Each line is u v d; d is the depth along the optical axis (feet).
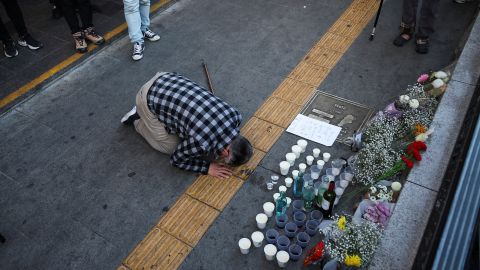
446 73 13.30
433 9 14.74
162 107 11.03
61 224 10.85
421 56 15.76
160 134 11.82
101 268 9.97
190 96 10.77
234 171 11.94
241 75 15.25
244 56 16.12
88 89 14.90
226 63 15.83
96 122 13.62
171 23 18.10
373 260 8.93
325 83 14.75
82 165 12.28
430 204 9.86
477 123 10.34
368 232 9.13
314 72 15.25
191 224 10.77
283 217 10.57
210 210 11.07
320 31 17.25
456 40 16.42
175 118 10.85
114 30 17.34
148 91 11.43
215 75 15.29
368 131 11.97
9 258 10.20
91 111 14.03
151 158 12.42
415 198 10.00
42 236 10.62
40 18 18.06
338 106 13.83
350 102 13.96
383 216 9.98
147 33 16.92
